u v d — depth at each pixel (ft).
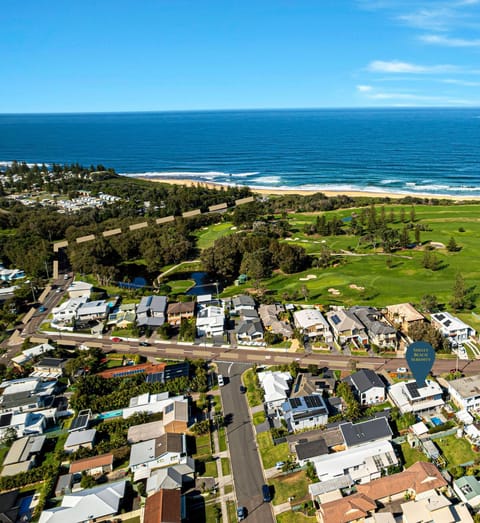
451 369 267.18
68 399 257.34
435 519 158.81
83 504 175.94
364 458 192.44
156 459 201.16
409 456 199.41
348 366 275.59
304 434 214.07
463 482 175.42
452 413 226.17
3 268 492.54
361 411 230.68
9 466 206.39
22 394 251.80
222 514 176.86
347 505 165.27
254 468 199.93
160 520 163.43
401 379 259.19
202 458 206.69
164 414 231.50
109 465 201.77
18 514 180.96
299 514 174.29
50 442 225.56
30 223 617.21
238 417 236.43
